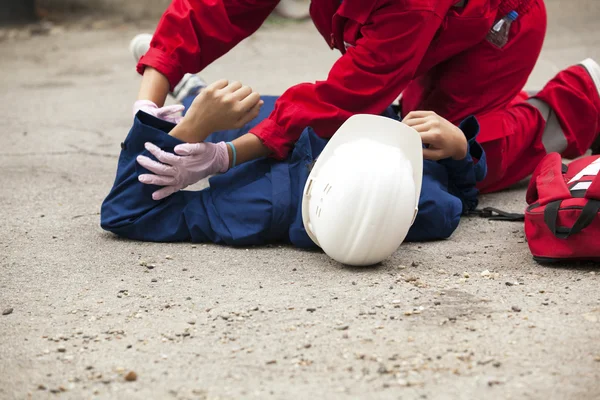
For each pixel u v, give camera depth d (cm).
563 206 286
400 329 238
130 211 329
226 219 324
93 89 757
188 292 275
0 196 410
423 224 327
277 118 328
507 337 231
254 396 203
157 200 330
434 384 206
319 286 278
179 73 366
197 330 243
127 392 207
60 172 461
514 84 384
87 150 517
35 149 521
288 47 973
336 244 289
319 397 202
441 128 321
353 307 257
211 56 372
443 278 284
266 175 327
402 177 285
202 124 318
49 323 251
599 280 278
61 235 343
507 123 385
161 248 325
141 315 256
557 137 408
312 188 298
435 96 384
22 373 219
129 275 293
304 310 255
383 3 319
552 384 205
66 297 272
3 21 1211
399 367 215
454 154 329
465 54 369
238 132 410
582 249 286
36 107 673
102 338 239
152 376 215
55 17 1232
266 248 326
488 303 258
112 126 592
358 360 220
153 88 359
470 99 378
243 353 226
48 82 805
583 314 246
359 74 323
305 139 321
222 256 314
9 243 332
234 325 245
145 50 495
